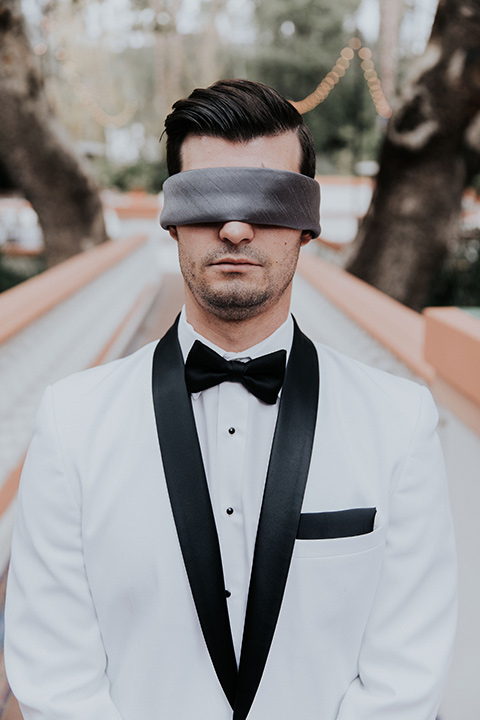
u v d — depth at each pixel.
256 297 1.04
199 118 1.03
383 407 1.15
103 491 1.09
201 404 1.14
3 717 2.07
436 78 5.84
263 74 19.73
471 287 8.49
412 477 1.11
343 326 4.37
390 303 4.07
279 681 1.09
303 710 1.10
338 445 1.11
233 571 1.10
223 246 1.02
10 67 7.46
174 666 1.09
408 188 6.52
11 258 11.86
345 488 1.09
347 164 21.05
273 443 1.10
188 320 1.16
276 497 1.07
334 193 15.23
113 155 21.47
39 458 1.12
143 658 1.09
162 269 12.02
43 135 8.06
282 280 1.06
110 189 21.72
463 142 6.23
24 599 1.10
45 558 1.09
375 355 3.52
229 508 1.10
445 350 2.04
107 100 9.93
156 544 1.07
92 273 4.89
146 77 14.30
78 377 1.21
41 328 3.73
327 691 1.10
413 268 6.88
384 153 6.55
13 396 3.25
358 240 7.21
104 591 1.09
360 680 1.13
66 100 10.34
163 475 1.09
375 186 6.94
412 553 1.11
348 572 1.07
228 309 1.05
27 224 15.86
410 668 1.09
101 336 5.32
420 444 1.13
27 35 7.48
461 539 2.04
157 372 1.15
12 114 7.80
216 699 1.09
